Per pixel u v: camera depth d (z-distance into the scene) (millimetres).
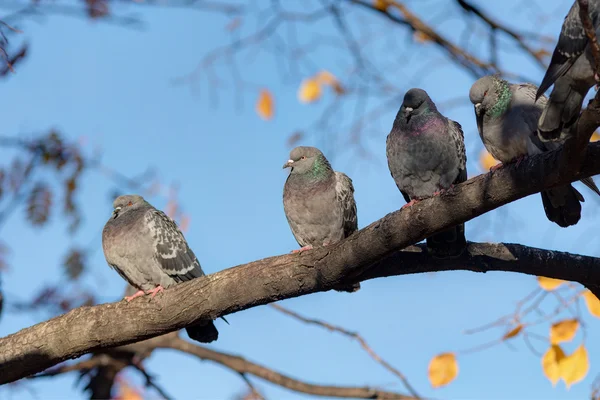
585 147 7844
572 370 9375
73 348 10281
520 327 9758
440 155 11547
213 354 15742
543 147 10625
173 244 12883
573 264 10242
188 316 10047
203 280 10070
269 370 15625
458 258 10609
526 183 8438
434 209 8914
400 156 11734
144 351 15906
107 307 10328
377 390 15117
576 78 8555
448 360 9961
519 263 10438
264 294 9914
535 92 10836
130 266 12898
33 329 10406
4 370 10352
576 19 8633
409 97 11680
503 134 10867
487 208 8789
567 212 10414
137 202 13641
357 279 10945
